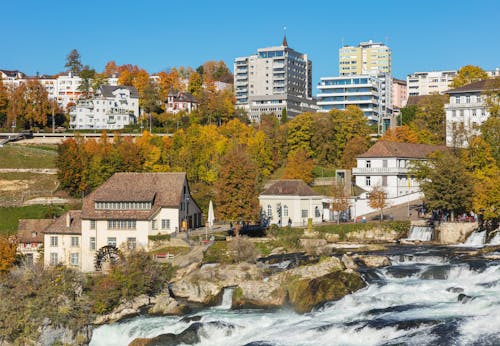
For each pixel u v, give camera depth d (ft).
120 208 407.85
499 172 407.64
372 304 252.01
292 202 447.83
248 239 383.86
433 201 395.55
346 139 654.12
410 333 212.02
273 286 287.89
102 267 376.27
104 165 561.84
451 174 394.32
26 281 298.15
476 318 216.13
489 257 312.09
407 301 251.80
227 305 290.35
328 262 301.63
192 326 249.96
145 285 305.94
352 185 511.81
